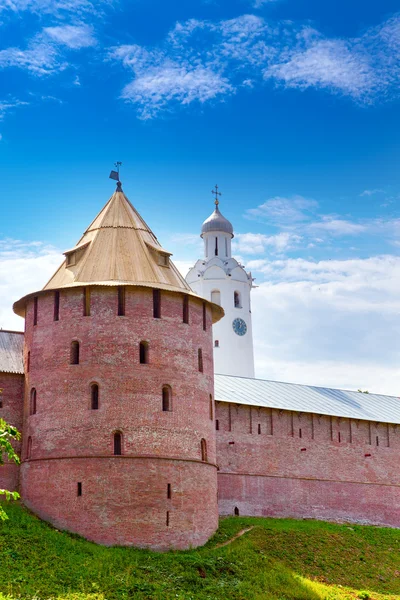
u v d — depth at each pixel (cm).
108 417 5719
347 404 8438
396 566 6506
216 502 6191
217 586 5197
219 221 12294
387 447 8438
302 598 5388
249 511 7194
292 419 7775
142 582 4988
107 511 5547
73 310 5972
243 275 12075
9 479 5997
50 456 5747
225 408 7331
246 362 11700
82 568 5019
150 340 5953
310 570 6012
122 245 6347
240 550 5850
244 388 7869
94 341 5869
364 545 6769
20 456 6069
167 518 5672
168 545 5628
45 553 5103
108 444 5672
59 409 5812
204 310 6431
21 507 5794
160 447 5775
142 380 5844
